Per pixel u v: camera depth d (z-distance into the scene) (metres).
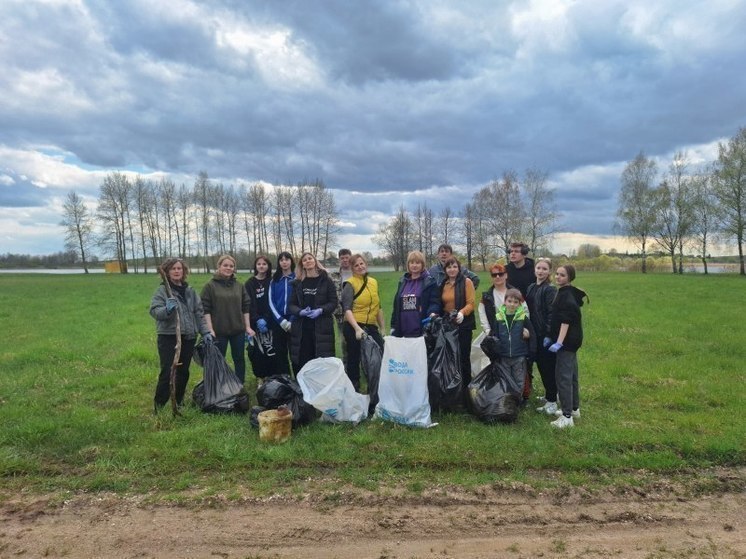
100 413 6.01
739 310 15.83
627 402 6.62
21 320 15.00
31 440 5.01
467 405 5.96
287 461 4.62
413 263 6.41
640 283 30.45
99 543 3.43
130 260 72.62
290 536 3.51
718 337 10.98
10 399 6.66
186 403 6.32
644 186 52.09
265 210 66.19
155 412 5.97
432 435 5.27
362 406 5.81
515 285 6.93
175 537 3.49
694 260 55.62
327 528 3.61
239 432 5.29
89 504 3.93
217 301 6.79
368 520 3.71
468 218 56.62
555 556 3.30
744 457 4.75
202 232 68.75
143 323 14.06
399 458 4.68
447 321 6.17
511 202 52.00
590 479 4.37
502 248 53.75
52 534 3.53
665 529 3.64
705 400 6.68
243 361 7.15
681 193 49.38
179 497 4.02
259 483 4.24
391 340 5.85
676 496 4.12
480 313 6.36
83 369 8.35
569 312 5.55
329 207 65.06
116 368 8.52
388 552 3.33
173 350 6.03
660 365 8.56
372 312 6.62
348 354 6.78
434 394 5.85
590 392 7.01
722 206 43.22
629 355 9.45
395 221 66.88
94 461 4.63
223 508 3.87
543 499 4.04
